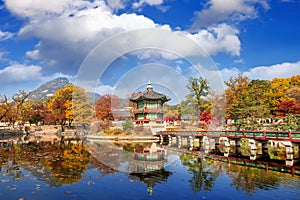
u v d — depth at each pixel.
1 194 7.90
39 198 7.52
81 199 7.42
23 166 12.27
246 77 35.97
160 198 7.50
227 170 11.61
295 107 27.75
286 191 8.40
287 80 40.62
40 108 50.09
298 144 16.02
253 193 8.19
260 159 14.91
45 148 20.50
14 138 34.31
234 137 19.70
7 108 45.06
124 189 8.20
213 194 7.98
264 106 28.09
